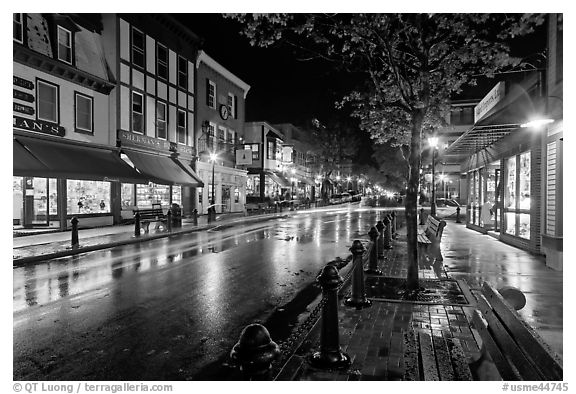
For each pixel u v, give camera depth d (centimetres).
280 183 4750
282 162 4997
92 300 766
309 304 743
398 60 832
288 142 5509
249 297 791
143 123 2434
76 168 1750
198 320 652
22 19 1645
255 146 4522
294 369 446
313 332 575
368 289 782
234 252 1362
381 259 1135
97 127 2070
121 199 2250
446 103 873
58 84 1831
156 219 1972
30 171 1520
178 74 2798
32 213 1888
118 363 493
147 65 2466
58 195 1839
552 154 1012
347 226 2362
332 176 6831
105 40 2186
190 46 2923
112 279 943
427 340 516
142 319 657
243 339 263
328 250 1409
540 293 752
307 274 1005
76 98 1944
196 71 3009
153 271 1037
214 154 3078
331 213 3669
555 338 523
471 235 1761
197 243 1589
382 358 473
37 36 1717
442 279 859
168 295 804
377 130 1003
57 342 559
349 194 7519
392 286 804
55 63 1772
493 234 1695
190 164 2948
